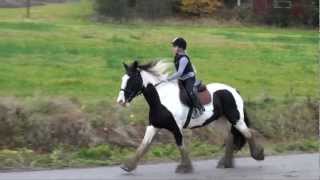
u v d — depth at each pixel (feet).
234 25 185.98
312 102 66.80
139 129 54.03
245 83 78.07
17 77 69.67
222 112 43.86
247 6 203.21
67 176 40.34
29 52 88.28
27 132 49.62
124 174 41.37
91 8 189.06
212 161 48.42
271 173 42.60
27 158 46.14
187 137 54.70
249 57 100.48
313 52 110.93
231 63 93.20
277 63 96.32
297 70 91.09
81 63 82.02
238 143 45.24
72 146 49.80
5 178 39.24
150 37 117.19
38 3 228.63
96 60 85.30
